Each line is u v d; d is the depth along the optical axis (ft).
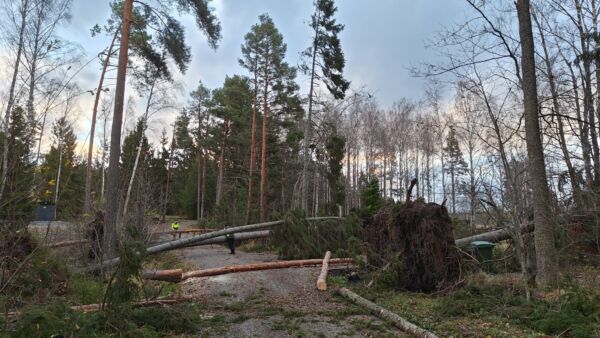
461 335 18.57
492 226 34.91
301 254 43.32
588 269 29.04
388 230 31.55
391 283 30.07
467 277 26.91
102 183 57.47
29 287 19.34
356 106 106.01
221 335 19.75
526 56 30.32
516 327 19.79
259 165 104.01
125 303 17.28
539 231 27.40
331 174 73.92
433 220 29.40
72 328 14.39
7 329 14.02
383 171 130.00
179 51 45.37
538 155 29.01
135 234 20.57
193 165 165.68
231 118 110.52
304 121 85.71
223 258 47.47
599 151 45.44
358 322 22.02
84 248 28.76
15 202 14.48
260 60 90.17
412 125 124.67
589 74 46.19
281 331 20.54
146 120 89.81
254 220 85.87
